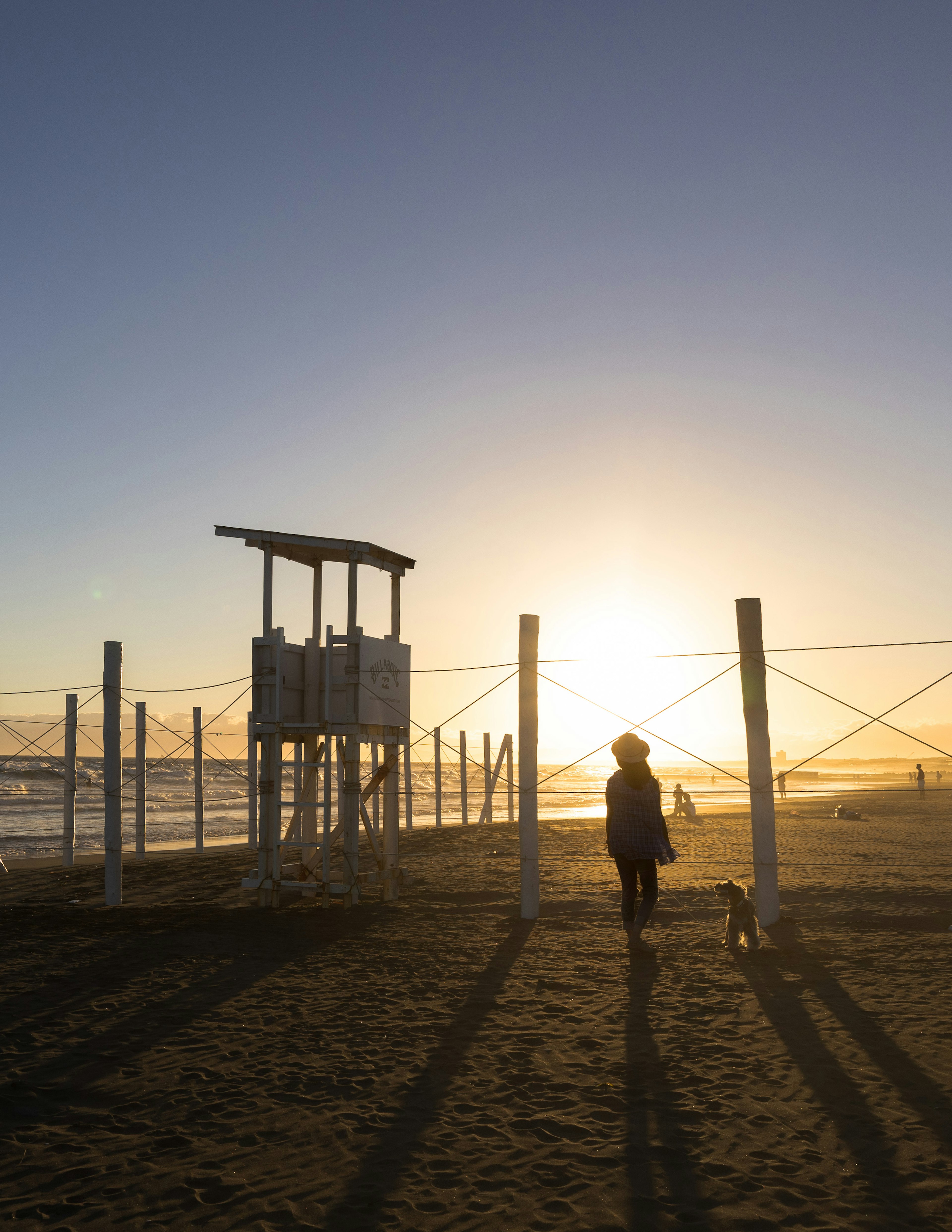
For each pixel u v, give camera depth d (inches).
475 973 259.6
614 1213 117.9
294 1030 205.6
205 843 1032.8
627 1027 203.0
